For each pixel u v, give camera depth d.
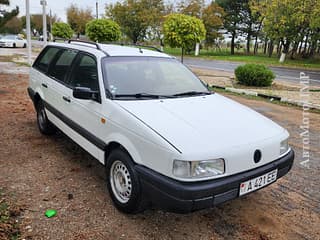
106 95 3.26
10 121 6.09
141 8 38.84
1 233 2.65
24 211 3.02
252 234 2.85
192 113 3.06
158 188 2.53
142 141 2.70
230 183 2.54
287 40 28.64
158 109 3.05
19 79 11.71
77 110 3.75
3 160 4.22
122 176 3.04
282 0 26.81
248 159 2.68
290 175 4.15
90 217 2.98
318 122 7.09
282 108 8.61
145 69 3.77
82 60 3.97
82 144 3.77
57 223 2.86
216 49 50.28
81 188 3.54
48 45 5.28
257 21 41.72
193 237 2.76
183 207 2.42
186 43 14.99
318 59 32.06
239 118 3.16
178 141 2.53
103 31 18.53
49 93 4.60
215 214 3.15
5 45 30.78
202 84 4.11
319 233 2.91
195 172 2.43
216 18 39.97
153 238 2.72
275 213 3.21
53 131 5.22
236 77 13.60
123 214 3.06
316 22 23.88
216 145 2.56
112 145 3.18
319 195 3.63
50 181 3.68
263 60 30.55
